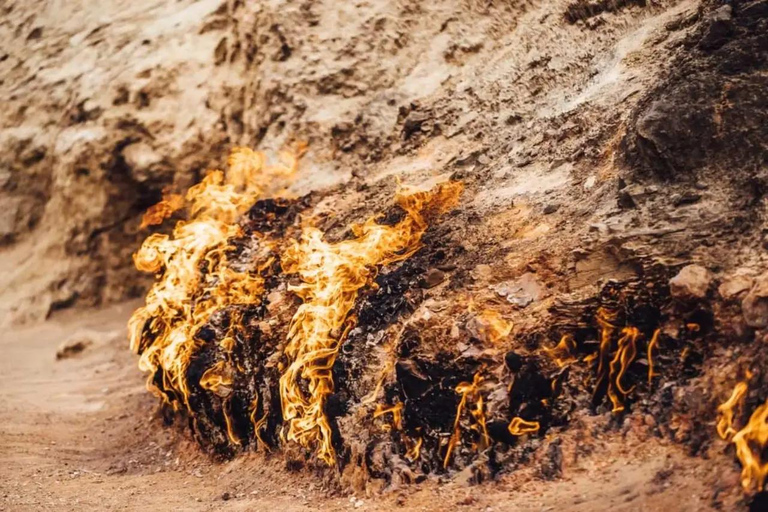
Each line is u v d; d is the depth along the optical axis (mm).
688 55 5113
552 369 4383
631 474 3846
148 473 6254
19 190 11141
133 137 9875
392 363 4984
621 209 4820
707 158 4641
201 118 9594
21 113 11062
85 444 7023
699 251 4270
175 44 9875
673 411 3980
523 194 5641
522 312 4652
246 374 6027
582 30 7023
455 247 5438
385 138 8016
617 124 5539
